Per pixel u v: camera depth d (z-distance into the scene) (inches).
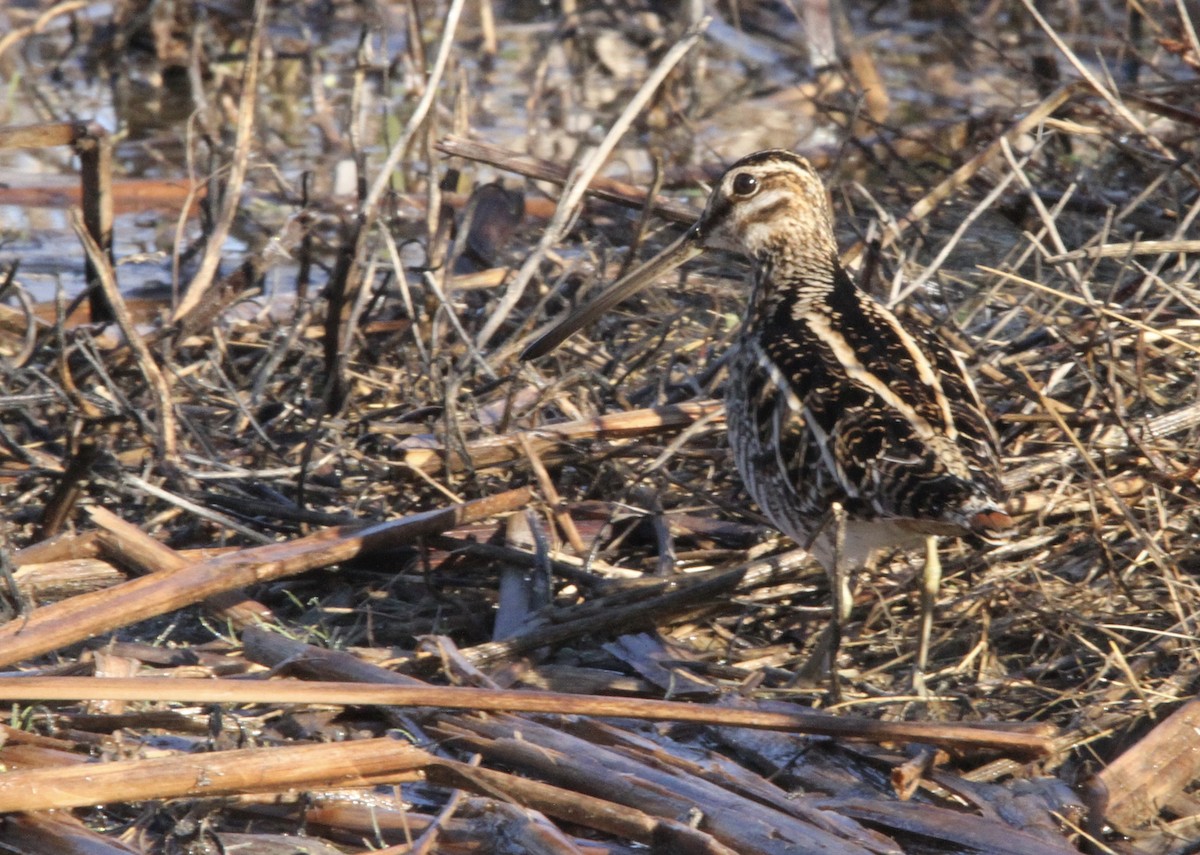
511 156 515.5
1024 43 807.1
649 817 294.4
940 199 500.4
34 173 676.7
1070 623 361.1
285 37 833.5
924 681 348.2
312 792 304.0
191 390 451.8
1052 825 300.7
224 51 818.8
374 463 416.5
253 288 493.7
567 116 747.4
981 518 312.0
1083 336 440.8
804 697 354.9
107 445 423.5
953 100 752.3
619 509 400.8
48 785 286.7
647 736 327.3
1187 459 397.7
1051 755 318.3
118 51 801.6
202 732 330.0
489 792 302.4
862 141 647.1
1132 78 723.4
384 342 488.1
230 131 725.9
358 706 335.0
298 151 701.9
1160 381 434.0
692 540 405.1
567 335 429.1
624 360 467.2
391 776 306.5
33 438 442.3
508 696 313.0
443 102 751.1
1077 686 350.9
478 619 382.9
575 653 367.6
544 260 533.0
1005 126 583.8
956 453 324.8
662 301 526.3
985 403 410.0
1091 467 368.2
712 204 417.7
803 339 357.4
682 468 430.3
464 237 491.8
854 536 350.0
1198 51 503.5
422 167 681.0
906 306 447.2
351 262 451.8
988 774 319.0
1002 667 363.3
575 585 384.2
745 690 350.9
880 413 331.0
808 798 313.0
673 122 737.6
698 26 467.5
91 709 333.1
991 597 367.6
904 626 376.2
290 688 308.8
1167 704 337.7
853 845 285.4
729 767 312.0
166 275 582.2
